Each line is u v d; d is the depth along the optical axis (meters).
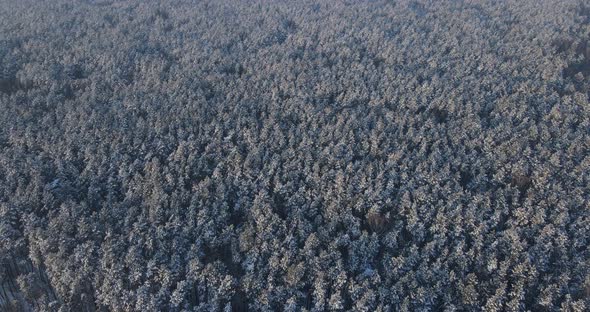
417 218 107.62
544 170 119.00
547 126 140.50
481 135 134.50
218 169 122.50
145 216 107.81
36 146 132.88
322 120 145.12
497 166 124.00
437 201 112.50
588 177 117.56
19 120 141.88
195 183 121.12
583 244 102.06
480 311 90.06
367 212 114.12
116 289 90.44
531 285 93.06
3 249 100.31
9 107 152.38
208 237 104.50
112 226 105.69
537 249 99.12
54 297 96.06
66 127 138.62
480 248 100.12
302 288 95.88
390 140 134.25
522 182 119.56
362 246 101.12
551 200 111.00
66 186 117.06
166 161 129.62
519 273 93.69
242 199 115.19
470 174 124.31
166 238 103.44
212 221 106.06
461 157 128.25
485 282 92.88
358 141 136.62
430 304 90.81
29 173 119.94
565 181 118.88
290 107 152.88
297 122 149.88
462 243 100.19
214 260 102.38
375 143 131.38
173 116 146.00
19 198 109.94
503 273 94.00
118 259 97.00
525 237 104.31
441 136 136.88
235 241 102.75
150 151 130.88
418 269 95.94
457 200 111.25
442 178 119.00
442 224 105.81
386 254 100.38
